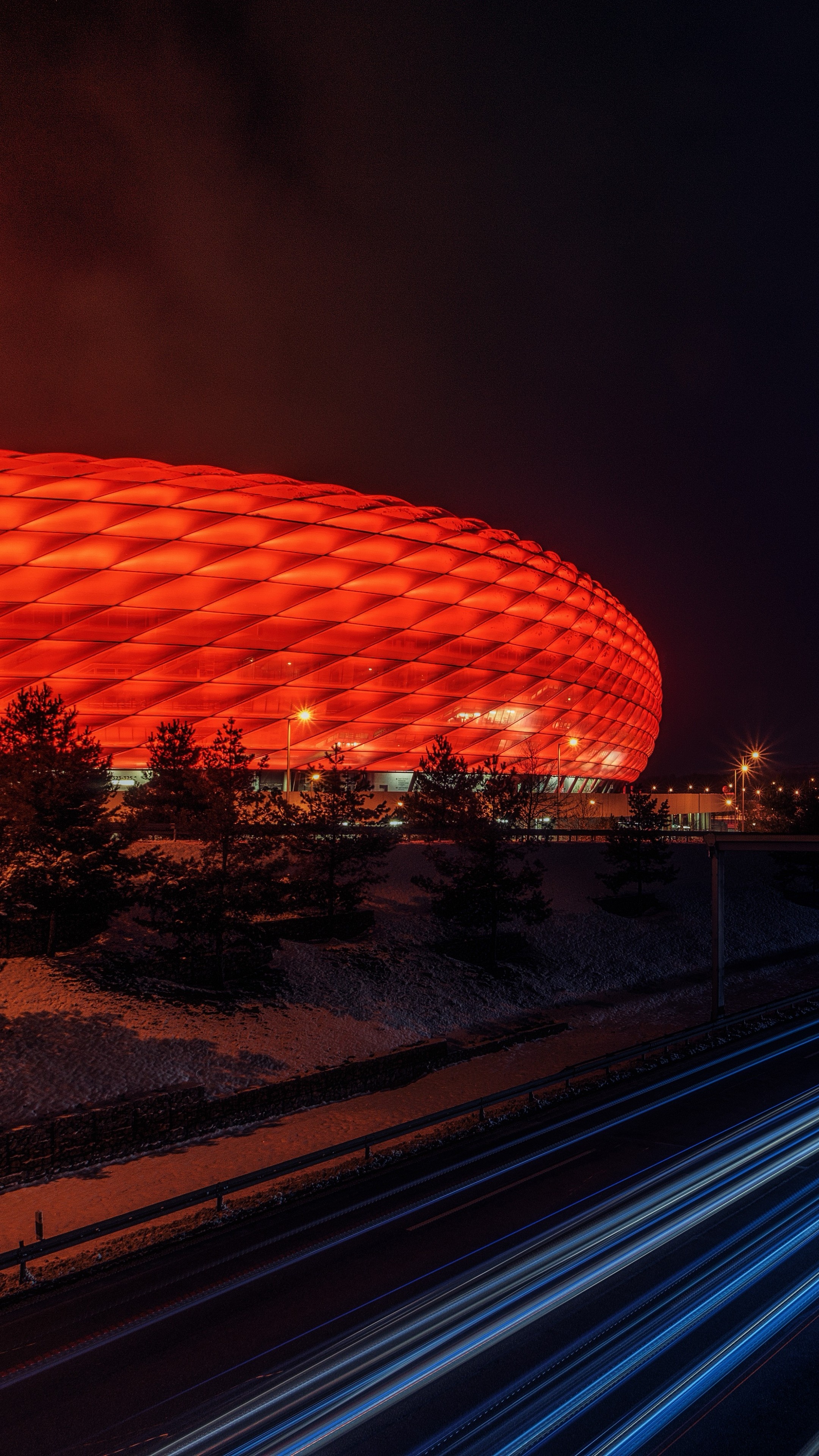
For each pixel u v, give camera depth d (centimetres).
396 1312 1190
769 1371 1020
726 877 5803
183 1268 1373
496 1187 1662
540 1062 2759
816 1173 1652
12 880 2597
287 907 3416
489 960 3719
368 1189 1692
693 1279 1248
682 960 4316
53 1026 2314
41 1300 1284
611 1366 1036
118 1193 1736
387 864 4322
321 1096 2359
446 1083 2533
